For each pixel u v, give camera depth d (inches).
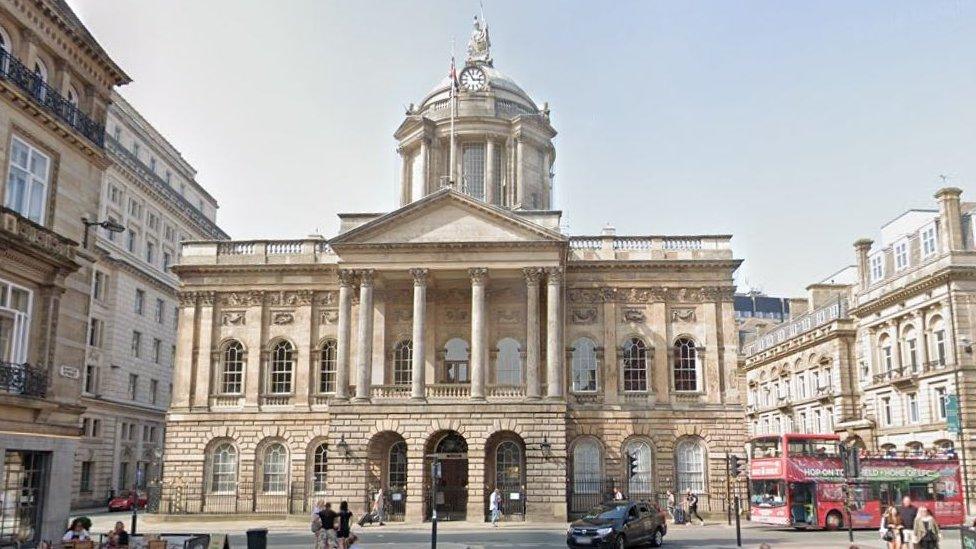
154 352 2851.9
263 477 1962.4
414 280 1881.2
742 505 1900.8
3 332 1008.2
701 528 1700.3
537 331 1855.3
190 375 2001.7
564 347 1934.1
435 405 1809.8
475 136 2415.1
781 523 1606.8
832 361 2618.1
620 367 1982.0
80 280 1168.2
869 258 2534.5
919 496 1656.0
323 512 1063.0
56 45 1114.7
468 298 2017.7
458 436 1913.1
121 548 861.8
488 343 1980.8
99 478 2443.4
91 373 2454.5
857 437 2434.8
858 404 2536.9
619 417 1947.6
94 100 1211.9
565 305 2007.9
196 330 2034.9
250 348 2012.8
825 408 2672.2
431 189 2395.4
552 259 1876.2
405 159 2491.4
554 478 1774.1
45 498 1068.5
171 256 3024.1
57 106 1104.8
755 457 1734.7
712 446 1934.1
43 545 881.5
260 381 1999.3
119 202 2652.6
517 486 1873.8
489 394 1856.5
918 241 2260.1
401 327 2015.3
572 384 1977.1
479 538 1430.9
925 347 2171.5
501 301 2005.4
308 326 2015.3
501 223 1892.2
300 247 2078.0
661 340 1990.7
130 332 2657.5
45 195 1096.8
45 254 1046.4
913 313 2226.9
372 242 1887.3
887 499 1641.2
